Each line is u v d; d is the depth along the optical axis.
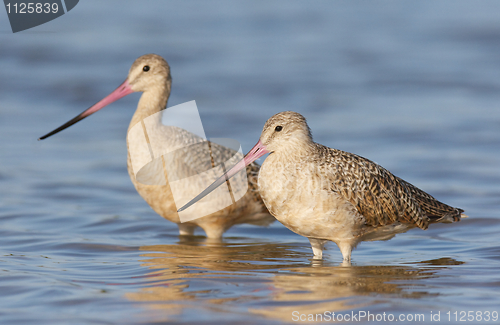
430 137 20.06
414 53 32.94
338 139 19.91
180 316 7.14
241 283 8.55
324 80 28.30
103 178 16.59
